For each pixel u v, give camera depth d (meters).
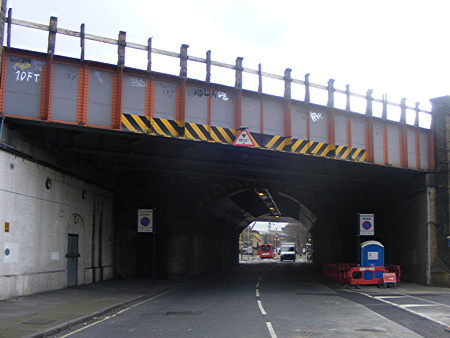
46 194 18.28
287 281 30.11
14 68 15.54
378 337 10.45
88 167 22.50
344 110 23.09
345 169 26.72
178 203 30.42
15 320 12.05
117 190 27.12
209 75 19.14
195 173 25.42
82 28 16.47
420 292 22.27
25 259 16.58
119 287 22.05
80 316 12.95
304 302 17.69
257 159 23.56
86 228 22.64
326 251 40.38
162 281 26.94
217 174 26.19
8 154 15.43
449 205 26.28
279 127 20.98
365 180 27.92
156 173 26.00
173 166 24.59
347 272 25.11
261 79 20.38
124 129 17.09
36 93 15.74
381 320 13.05
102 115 16.81
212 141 19.06
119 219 27.02
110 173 25.84
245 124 20.08
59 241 19.53
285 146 20.97
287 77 21.11
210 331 11.27
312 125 22.06
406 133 25.94
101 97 16.86
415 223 28.12
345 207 38.16
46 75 15.90
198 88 19.06
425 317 13.70
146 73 17.70
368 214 25.92
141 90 17.69
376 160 24.52
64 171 19.83
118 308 15.77
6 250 15.29
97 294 18.78
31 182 17.03
